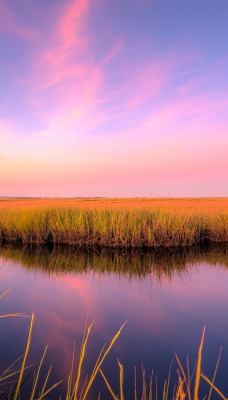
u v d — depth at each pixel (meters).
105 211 15.46
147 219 14.04
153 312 5.48
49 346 4.05
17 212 17.56
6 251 11.86
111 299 6.18
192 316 5.27
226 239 13.95
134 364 3.66
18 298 6.22
